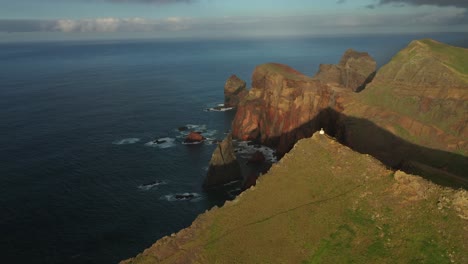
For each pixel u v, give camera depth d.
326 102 110.12
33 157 104.75
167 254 40.16
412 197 38.12
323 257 35.75
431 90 95.31
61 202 78.50
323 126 109.81
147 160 102.88
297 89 113.12
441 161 80.75
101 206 77.00
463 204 34.56
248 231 40.78
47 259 60.00
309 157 50.06
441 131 86.38
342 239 36.78
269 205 44.03
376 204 39.09
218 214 44.31
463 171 76.31
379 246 34.53
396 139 90.44
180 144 116.56
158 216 73.12
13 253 61.31
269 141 116.75
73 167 97.69
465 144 80.81
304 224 39.91
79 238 65.62
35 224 69.94
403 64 107.25
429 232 33.72
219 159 86.62
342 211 39.91
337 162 47.56
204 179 87.81
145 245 63.75
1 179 89.62
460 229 32.62
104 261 59.66
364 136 94.38
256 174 92.38
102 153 108.38
